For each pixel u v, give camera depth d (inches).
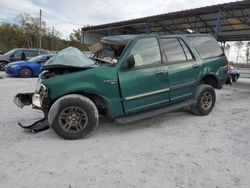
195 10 554.6
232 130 186.1
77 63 168.2
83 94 169.6
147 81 180.2
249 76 914.1
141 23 703.7
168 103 196.7
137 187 110.2
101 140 164.4
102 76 165.2
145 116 180.7
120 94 170.2
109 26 784.9
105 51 202.8
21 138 166.4
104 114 186.2
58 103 160.4
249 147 154.1
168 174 121.3
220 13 528.7
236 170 125.4
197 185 112.0
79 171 123.0
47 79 165.0
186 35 221.1
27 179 115.3
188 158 138.4
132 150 148.6
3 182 112.6
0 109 245.0
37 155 140.1
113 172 122.5
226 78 245.6
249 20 614.5
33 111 237.6
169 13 602.2
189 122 205.6
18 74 536.4
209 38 238.4
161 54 192.2
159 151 147.5
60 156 139.2
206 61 223.1
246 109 257.3
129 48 177.5
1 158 135.9
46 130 182.5
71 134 163.5
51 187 109.3
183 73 202.2
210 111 229.3
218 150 149.3
